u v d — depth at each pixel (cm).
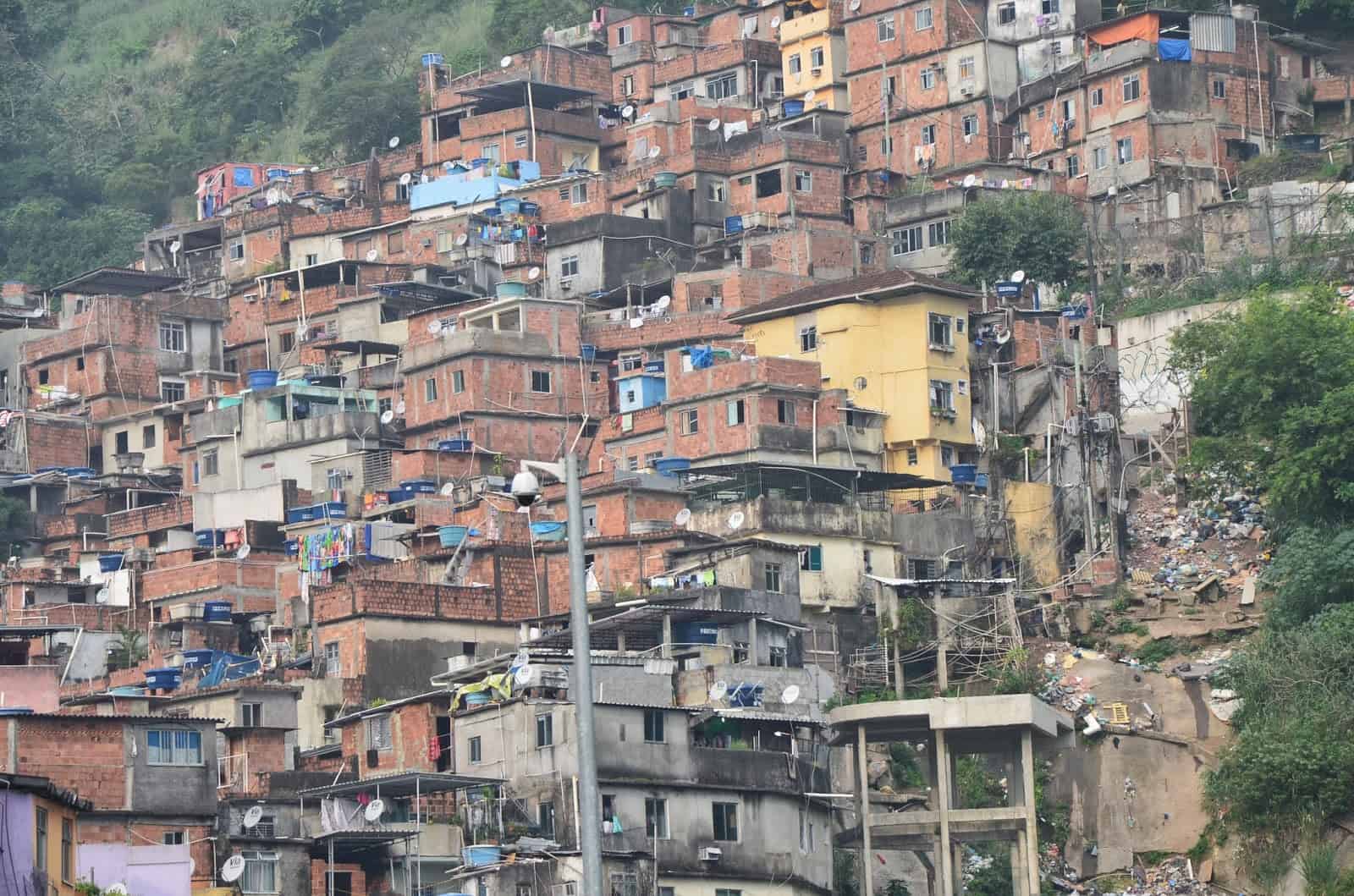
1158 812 11888
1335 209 16650
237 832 10031
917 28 19625
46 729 9625
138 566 15450
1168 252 17088
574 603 5303
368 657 12738
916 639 12700
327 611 12988
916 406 14800
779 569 12538
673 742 10725
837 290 15325
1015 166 18525
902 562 13488
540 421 16400
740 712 11006
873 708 11175
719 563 12475
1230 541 13225
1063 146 18650
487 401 16262
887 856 11919
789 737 11212
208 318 19288
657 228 18650
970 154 19125
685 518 13275
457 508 14950
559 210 19488
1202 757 11925
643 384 15912
